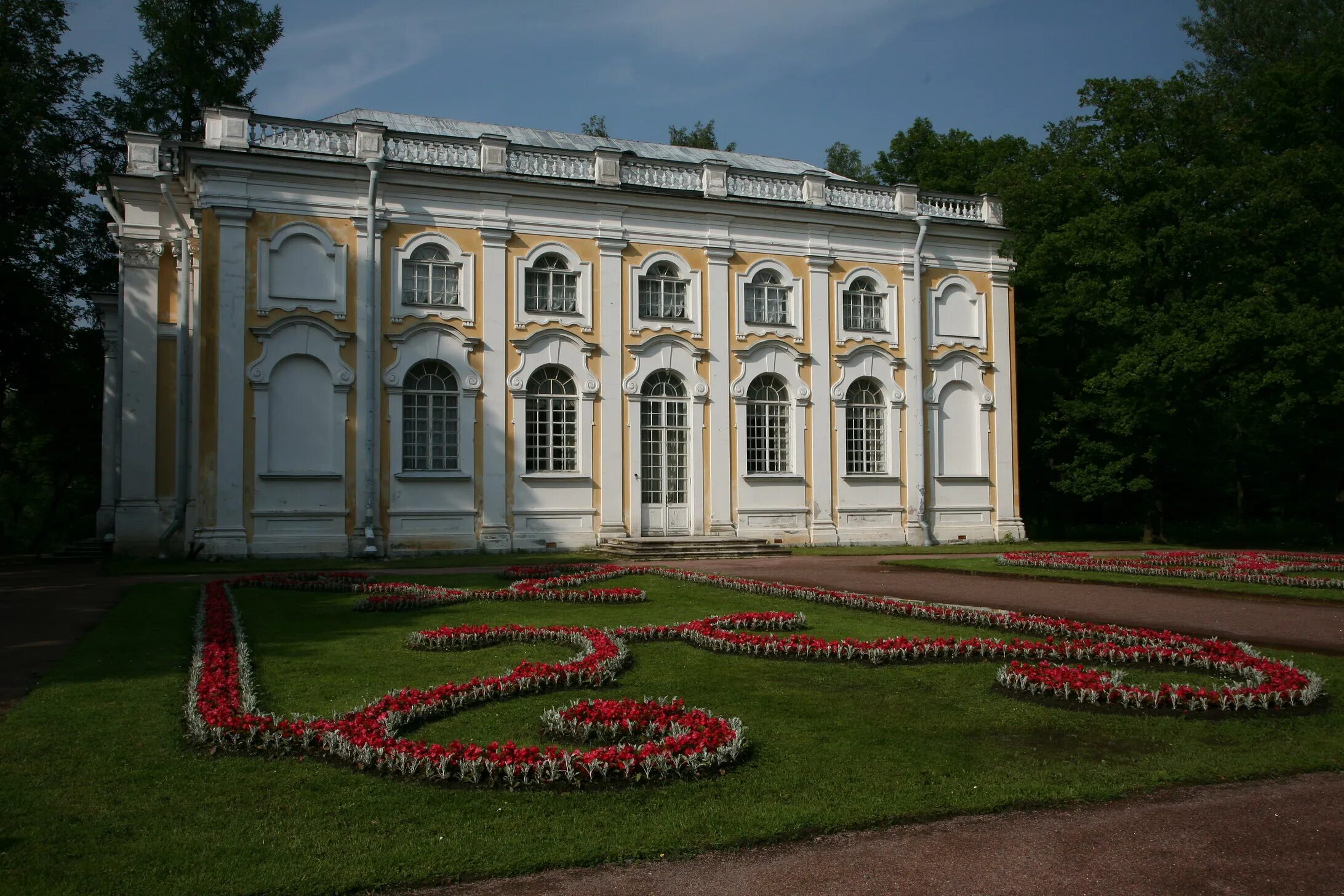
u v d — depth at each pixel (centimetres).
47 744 700
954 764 663
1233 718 780
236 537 2294
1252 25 4466
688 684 909
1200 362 2709
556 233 2627
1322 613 1360
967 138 4209
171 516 2567
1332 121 3241
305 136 2431
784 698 852
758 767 655
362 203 2434
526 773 614
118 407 2769
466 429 2505
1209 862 503
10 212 2961
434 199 2506
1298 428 3206
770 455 2841
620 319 2675
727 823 552
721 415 2772
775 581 1795
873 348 2934
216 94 3594
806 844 532
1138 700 811
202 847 519
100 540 2700
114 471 2753
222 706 756
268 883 477
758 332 2819
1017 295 3406
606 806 581
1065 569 1988
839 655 1018
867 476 2908
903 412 2966
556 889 478
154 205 2605
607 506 2638
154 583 1791
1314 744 708
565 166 2686
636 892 473
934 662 1012
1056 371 3319
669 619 1301
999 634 1175
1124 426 2969
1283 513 4322
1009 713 801
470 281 2527
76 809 574
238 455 2306
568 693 871
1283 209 2830
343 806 580
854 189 2980
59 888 470
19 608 1434
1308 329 2659
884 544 2906
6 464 4350
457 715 790
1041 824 559
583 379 2627
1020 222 3275
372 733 681
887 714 795
